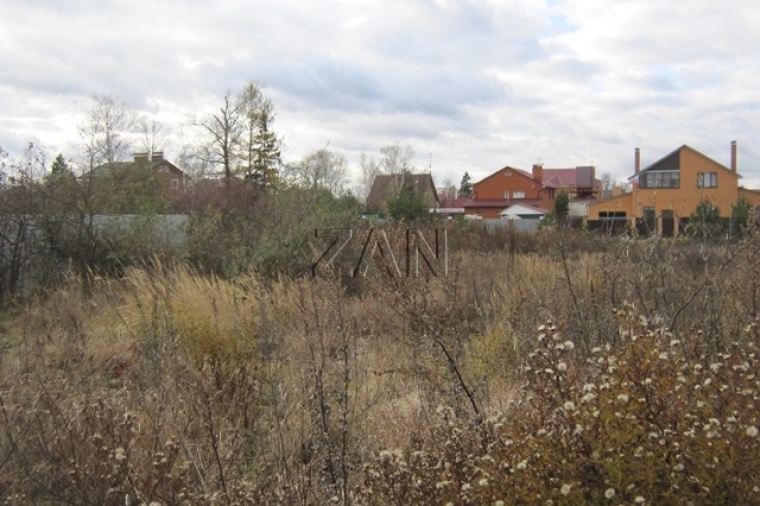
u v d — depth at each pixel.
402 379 5.89
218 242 14.11
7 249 14.45
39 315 9.44
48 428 4.39
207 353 6.43
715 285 6.39
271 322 6.90
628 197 41.81
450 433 3.70
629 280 6.81
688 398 3.19
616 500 2.83
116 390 6.02
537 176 77.62
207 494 3.73
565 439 2.99
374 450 4.40
